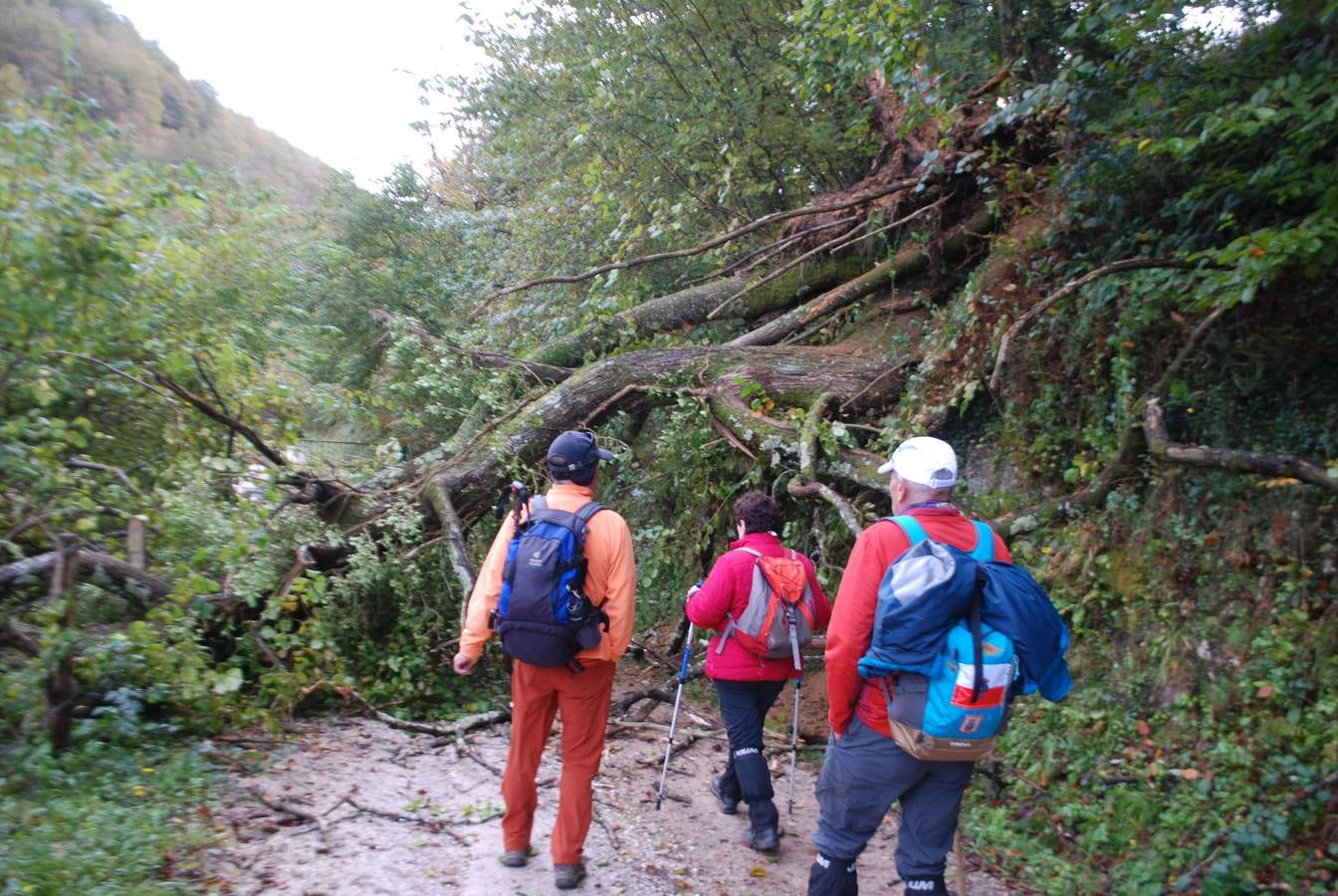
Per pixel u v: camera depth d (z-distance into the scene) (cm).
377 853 387
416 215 1252
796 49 833
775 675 444
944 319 786
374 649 642
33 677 416
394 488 754
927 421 712
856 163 1177
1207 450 496
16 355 521
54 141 544
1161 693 500
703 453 818
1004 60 819
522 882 378
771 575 436
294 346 766
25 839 335
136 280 580
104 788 398
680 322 970
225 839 379
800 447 716
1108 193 620
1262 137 521
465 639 374
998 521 622
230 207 748
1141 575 538
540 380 895
